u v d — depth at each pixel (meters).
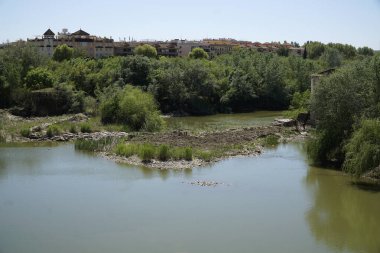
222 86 126.81
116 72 120.31
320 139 51.53
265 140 67.81
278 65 136.12
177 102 118.12
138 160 54.81
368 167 41.97
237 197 40.69
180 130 79.06
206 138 68.62
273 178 47.38
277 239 31.41
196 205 38.50
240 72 131.00
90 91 117.44
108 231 32.84
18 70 113.75
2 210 37.44
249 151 60.88
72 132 74.06
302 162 54.94
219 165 53.34
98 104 96.50
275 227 33.59
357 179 46.81
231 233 32.41
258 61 144.12
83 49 170.62
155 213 36.47
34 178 47.56
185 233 32.41
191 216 35.78
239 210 37.19
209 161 54.88
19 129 74.25
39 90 105.25
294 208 37.78
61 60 150.88
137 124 79.44
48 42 193.75
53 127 72.88
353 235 32.22
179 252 29.30
